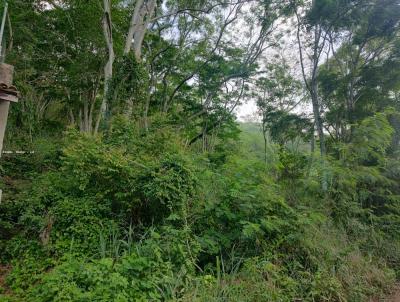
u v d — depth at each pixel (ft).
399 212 29.76
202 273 15.89
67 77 48.91
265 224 17.35
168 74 64.64
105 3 37.32
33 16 44.24
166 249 14.60
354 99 44.93
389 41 43.83
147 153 21.38
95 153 18.34
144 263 13.33
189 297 12.24
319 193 26.21
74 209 17.47
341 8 41.63
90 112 50.52
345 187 27.68
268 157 26.37
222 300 12.89
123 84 30.91
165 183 16.56
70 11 44.75
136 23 43.16
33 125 35.78
